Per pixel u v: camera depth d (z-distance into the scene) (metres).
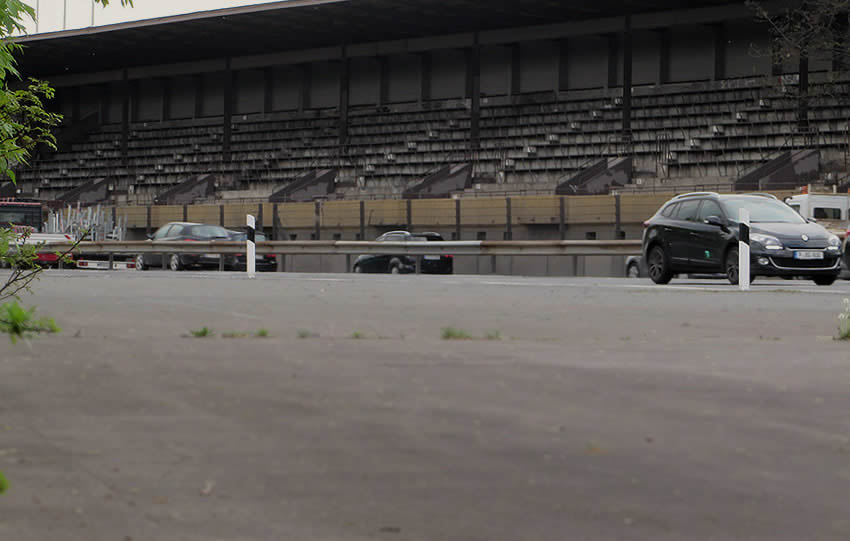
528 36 60.31
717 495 3.61
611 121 54.50
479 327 9.27
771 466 4.00
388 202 48.84
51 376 5.74
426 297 13.80
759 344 7.76
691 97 53.62
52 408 4.89
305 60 68.25
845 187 40.12
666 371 6.13
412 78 66.25
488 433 4.43
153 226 55.44
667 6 54.88
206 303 12.27
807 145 47.25
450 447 4.20
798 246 18.47
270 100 71.44
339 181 60.53
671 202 20.64
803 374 6.12
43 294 13.92
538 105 57.72
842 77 48.56
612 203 43.22
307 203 50.84
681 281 24.27
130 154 70.69
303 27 62.31
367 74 67.81
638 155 50.78
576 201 44.09
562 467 3.92
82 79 77.06
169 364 6.23
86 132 75.50
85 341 7.42
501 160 55.59
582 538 3.14
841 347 7.56
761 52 54.22
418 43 64.19
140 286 16.59
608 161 49.78
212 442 4.26
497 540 3.11
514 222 45.53
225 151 66.56
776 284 20.45
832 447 4.31
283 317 10.25
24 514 3.28
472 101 59.25
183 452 4.09
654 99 54.75
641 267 29.38
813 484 3.77
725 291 16.03
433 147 59.75
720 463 4.02
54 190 71.38
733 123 50.50
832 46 46.75
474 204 46.69
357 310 11.33
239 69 71.00
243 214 52.56
